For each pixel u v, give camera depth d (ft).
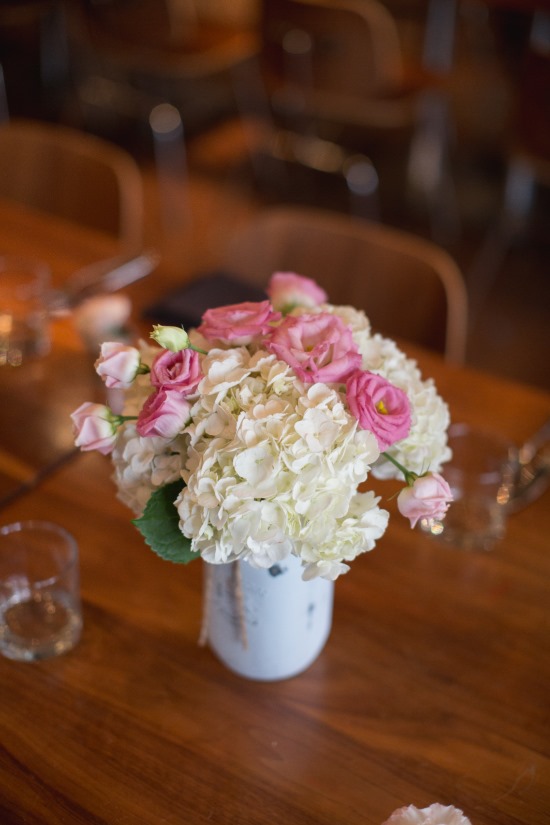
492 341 9.30
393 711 3.02
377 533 2.47
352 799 2.76
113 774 2.81
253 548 2.36
